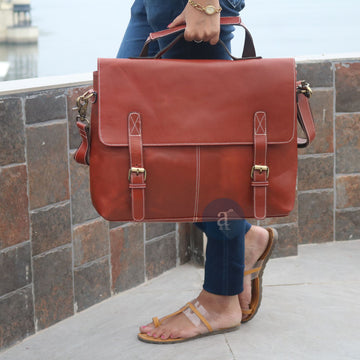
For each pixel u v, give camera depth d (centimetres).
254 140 161
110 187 160
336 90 277
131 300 230
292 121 163
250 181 164
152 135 159
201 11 162
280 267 259
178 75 160
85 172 216
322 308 217
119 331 204
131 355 187
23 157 193
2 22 2320
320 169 282
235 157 162
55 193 206
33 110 195
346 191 287
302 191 281
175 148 160
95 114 160
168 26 172
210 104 161
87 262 221
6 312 193
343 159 284
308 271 254
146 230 243
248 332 199
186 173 161
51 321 209
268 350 187
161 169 160
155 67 160
